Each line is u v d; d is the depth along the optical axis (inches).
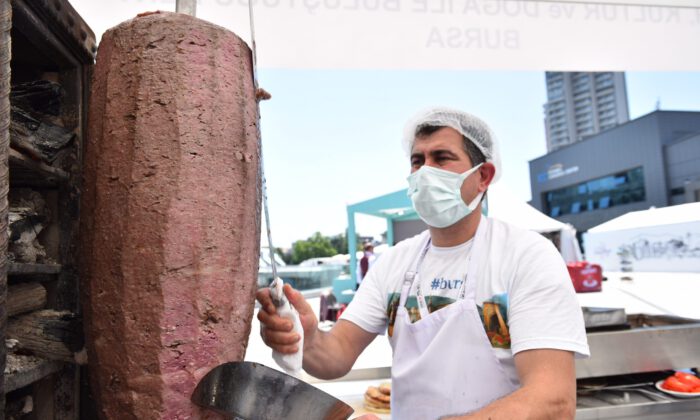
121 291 26.3
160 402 25.7
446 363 47.2
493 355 45.7
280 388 25.8
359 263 284.8
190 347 26.5
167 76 27.5
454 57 77.5
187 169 26.8
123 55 28.4
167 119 27.0
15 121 31.5
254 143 30.5
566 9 77.9
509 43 78.2
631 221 339.3
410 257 57.6
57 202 38.0
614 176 855.1
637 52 82.0
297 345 34.8
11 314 32.3
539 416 36.0
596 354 90.7
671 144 746.8
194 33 28.5
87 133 29.5
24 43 33.7
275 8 69.7
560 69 82.2
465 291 48.4
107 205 27.1
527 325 42.0
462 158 52.5
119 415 26.5
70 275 37.0
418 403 48.4
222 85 28.8
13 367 30.6
